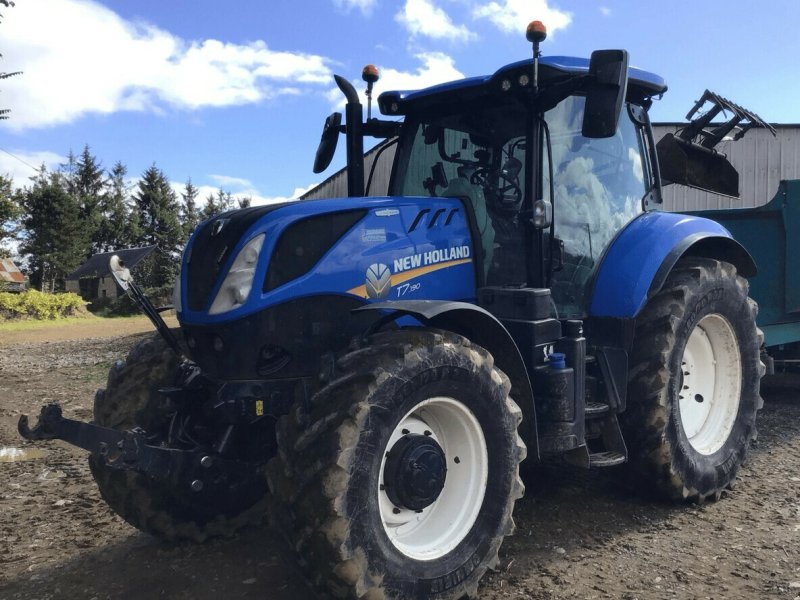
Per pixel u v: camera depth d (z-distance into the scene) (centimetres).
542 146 356
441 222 345
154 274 4528
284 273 292
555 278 373
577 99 387
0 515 400
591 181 397
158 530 337
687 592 282
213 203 7200
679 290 388
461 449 290
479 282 355
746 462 466
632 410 377
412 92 401
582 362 345
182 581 306
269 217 298
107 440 273
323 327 299
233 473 304
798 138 1373
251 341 285
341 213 311
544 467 455
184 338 326
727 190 666
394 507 273
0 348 1753
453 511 286
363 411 244
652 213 429
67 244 5166
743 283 433
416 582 257
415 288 328
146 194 6450
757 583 288
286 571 312
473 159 378
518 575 301
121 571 319
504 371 321
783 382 741
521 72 333
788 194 593
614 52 312
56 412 293
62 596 295
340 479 237
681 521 363
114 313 3578
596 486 420
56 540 361
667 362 373
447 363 271
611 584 291
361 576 240
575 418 334
